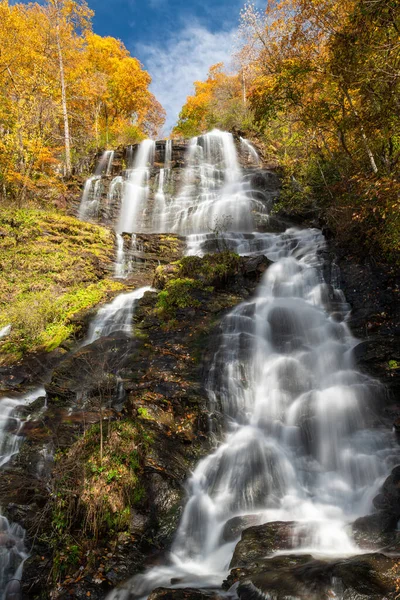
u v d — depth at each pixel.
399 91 7.88
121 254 15.82
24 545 5.29
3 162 19.06
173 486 5.81
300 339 9.03
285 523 4.89
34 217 16.66
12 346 11.23
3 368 10.32
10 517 5.67
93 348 9.30
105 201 21.64
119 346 9.27
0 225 16.03
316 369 8.02
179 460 6.29
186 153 25.42
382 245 10.27
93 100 32.44
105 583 4.55
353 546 4.36
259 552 4.38
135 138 32.91
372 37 7.68
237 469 6.19
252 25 16.94
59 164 24.88
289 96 11.37
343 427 6.69
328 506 5.51
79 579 4.61
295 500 5.71
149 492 5.67
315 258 12.40
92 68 32.91
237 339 8.96
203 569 4.79
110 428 6.14
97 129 32.12
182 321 10.09
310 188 16.05
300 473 6.15
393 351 7.87
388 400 7.05
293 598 3.29
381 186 7.61
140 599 4.30
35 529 5.28
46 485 5.78
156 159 25.59
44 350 10.84
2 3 23.59
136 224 20.58
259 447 6.53
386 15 7.09
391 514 4.68
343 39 8.20
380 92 8.34
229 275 11.48
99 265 14.96
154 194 22.19
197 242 16.33
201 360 8.46
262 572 3.83
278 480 6.05
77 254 15.13
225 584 3.98
